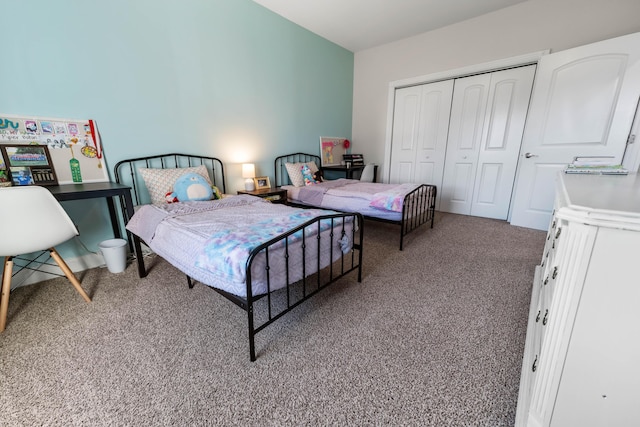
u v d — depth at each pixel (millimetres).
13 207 1377
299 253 1432
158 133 2527
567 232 632
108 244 2209
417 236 3004
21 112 1860
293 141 3900
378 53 4340
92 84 2115
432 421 965
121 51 2219
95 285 1941
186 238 1478
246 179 3188
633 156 2461
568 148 2787
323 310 1644
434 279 2021
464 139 3795
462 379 1139
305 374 1175
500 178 3584
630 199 695
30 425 956
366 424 958
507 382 1121
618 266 572
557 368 675
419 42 3871
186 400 1054
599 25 2652
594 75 2539
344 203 2984
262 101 3365
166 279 2033
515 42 3121
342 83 4512
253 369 1203
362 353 1293
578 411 683
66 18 1942
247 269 1107
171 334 1431
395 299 1759
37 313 1605
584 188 896
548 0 2855
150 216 1868
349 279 2037
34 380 1141
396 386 1109
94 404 1036
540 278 1546
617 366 619
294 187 3525
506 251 2533
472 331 1439
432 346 1332
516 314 1581
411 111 4223
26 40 1818
